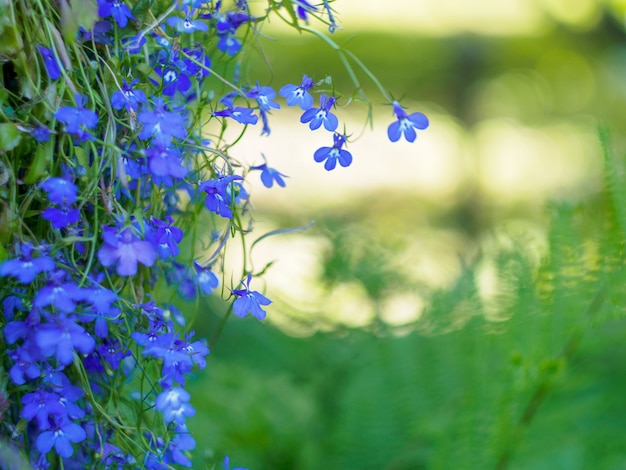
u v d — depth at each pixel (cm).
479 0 415
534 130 411
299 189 313
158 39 83
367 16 418
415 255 202
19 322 79
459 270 147
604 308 110
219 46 86
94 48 81
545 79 408
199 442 111
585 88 403
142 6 82
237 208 86
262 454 117
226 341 148
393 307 151
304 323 147
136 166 81
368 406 117
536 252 121
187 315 140
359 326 141
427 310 128
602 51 385
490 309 115
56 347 78
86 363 84
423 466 114
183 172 80
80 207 80
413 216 364
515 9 410
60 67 79
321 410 132
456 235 357
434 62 403
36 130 79
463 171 399
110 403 85
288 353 144
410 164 396
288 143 319
